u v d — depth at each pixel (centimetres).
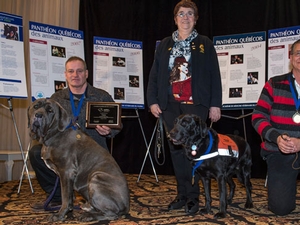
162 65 384
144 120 705
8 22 493
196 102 366
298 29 515
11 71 488
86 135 335
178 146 374
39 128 306
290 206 338
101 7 712
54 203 376
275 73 529
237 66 555
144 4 702
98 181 306
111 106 380
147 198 445
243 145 378
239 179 391
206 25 662
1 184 577
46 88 525
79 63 384
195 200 362
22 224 308
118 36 707
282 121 342
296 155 334
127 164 714
